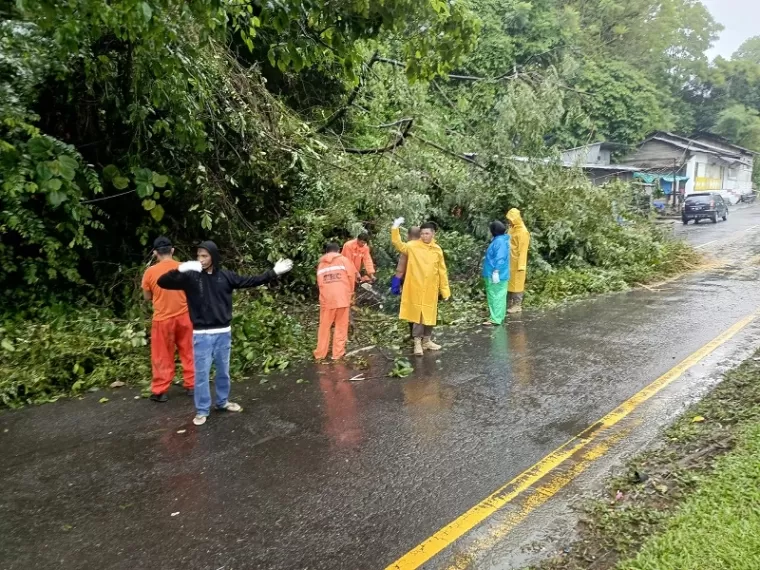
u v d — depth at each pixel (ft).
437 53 22.33
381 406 18.40
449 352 24.75
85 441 16.38
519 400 18.45
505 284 29.45
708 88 163.53
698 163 128.47
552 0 107.76
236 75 30.73
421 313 24.02
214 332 17.26
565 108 44.62
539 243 40.06
